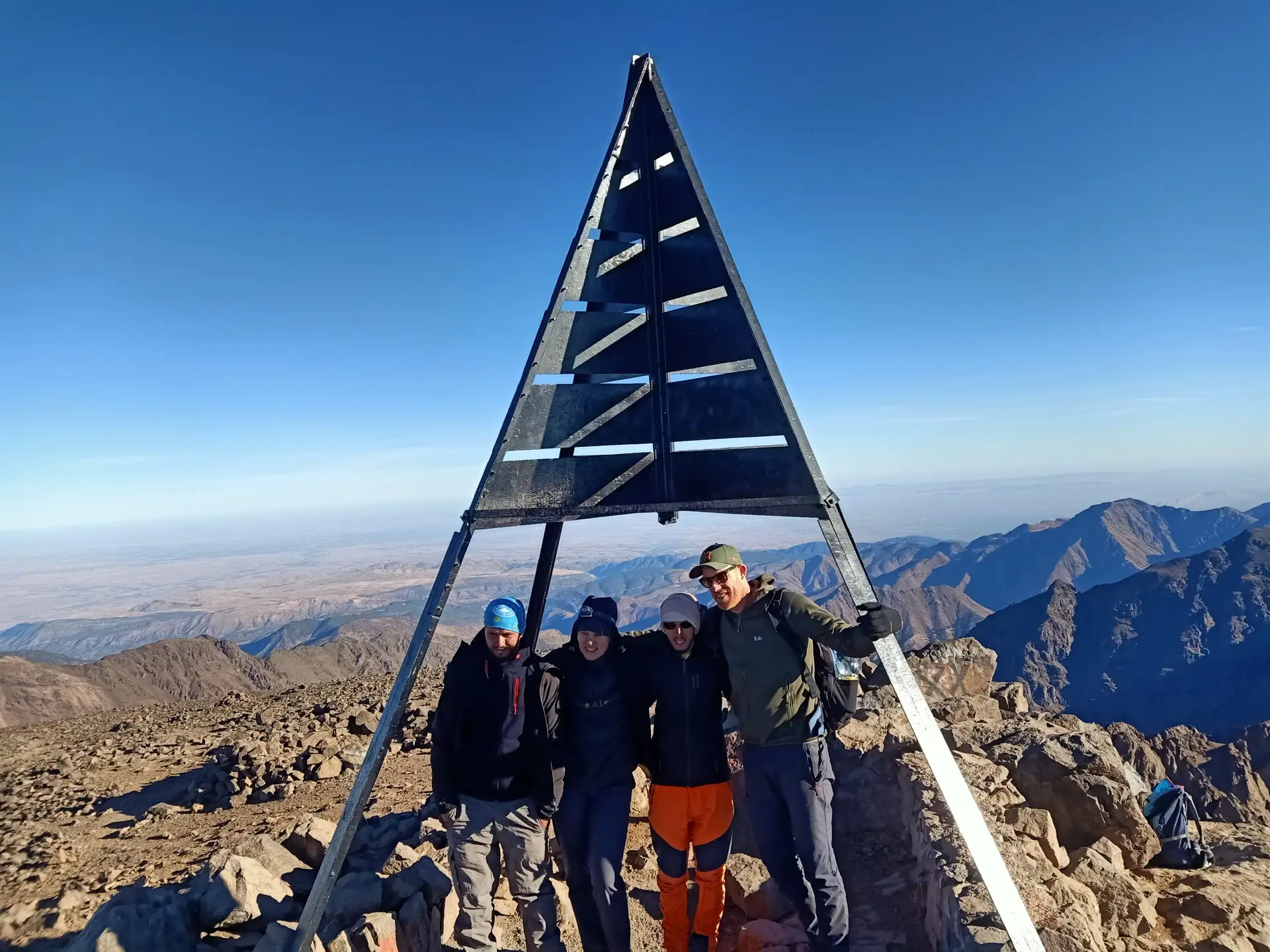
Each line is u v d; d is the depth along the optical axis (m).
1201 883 4.61
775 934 3.97
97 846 6.43
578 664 3.85
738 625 3.70
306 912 3.37
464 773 3.85
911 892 4.55
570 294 3.70
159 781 8.73
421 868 4.28
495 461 3.53
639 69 3.98
